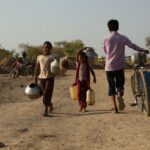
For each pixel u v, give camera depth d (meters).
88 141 8.41
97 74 42.25
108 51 11.21
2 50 95.56
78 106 13.95
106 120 10.45
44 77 12.33
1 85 25.03
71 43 113.94
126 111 11.62
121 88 11.30
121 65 11.16
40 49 104.62
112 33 11.24
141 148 7.61
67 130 9.61
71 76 37.34
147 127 9.33
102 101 15.24
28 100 17.11
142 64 11.19
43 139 8.71
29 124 10.72
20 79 31.22
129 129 9.22
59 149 7.86
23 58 36.62
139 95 11.17
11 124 10.85
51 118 11.68
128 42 11.17
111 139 8.46
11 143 8.48
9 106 14.85
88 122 10.41
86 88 12.58
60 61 12.98
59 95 18.27
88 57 12.95
